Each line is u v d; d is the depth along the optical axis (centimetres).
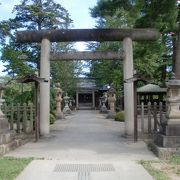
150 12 1720
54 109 3525
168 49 2991
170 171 913
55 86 3850
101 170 927
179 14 1867
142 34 1747
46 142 1541
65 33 1747
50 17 3191
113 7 1728
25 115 1747
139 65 3316
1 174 863
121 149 1314
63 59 1764
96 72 5125
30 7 3134
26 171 908
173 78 1245
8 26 2897
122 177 850
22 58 2850
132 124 1692
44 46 1758
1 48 2767
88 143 1494
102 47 3909
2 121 1281
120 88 4100
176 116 1170
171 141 1143
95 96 6950
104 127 2334
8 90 2611
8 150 1238
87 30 1747
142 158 1112
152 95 3666
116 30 1744
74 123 2786
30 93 2302
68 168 951
